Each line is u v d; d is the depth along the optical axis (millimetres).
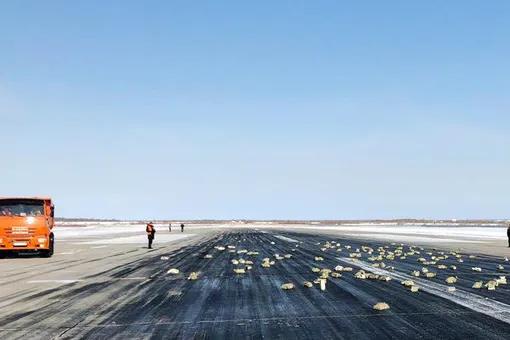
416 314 10227
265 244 42312
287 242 46062
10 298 13047
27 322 9914
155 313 10742
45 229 27531
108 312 10914
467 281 15836
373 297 12578
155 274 18750
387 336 8336
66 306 11734
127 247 38938
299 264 22688
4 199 27359
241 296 13008
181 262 24375
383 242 45562
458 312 10406
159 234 75688
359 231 90188
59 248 37844
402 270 19562
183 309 11195
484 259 25312
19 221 27172
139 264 23344
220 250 34156
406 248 36031
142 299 12688
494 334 8383
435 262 23109
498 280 15141
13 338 8594
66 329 9242
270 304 11711
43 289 14727
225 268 21031
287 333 8695
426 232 83250
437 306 11156
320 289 14133
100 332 8969
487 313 10281
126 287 15031
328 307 11203
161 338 8477
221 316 10320
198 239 54812
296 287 14680
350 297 12617
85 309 11305
